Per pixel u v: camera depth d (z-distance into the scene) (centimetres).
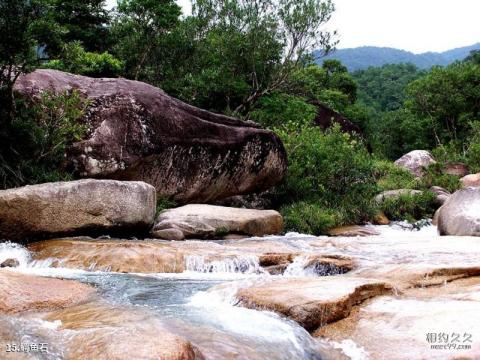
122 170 1284
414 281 680
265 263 903
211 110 2462
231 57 2467
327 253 917
